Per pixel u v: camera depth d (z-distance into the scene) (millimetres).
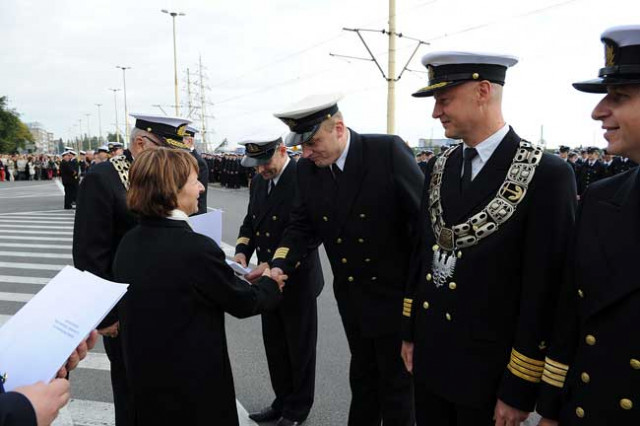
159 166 1767
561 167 1607
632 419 1233
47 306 1524
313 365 3025
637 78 1187
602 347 1299
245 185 26000
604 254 1314
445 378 1798
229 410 1869
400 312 2412
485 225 1698
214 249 1781
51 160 36781
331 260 2557
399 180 2355
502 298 1709
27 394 1262
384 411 2484
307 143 2314
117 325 2215
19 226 11648
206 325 1789
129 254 1816
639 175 1319
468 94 1698
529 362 1605
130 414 1884
